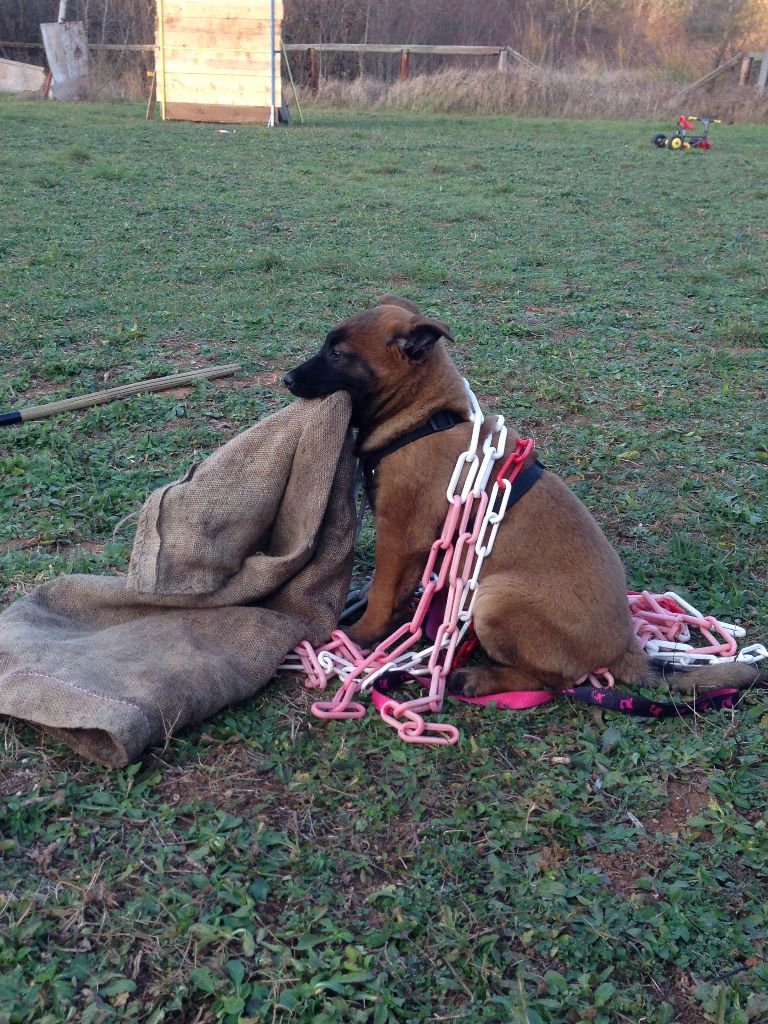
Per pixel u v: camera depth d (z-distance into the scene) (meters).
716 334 2.69
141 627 1.24
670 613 1.42
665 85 9.09
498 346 2.52
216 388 2.12
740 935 0.96
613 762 1.17
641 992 0.91
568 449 1.95
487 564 1.26
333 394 1.28
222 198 4.17
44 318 2.52
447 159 5.54
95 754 1.10
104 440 1.88
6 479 1.69
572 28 12.09
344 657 1.30
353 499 1.32
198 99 6.80
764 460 1.96
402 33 10.71
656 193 4.75
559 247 3.64
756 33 12.24
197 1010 0.87
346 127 6.83
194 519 1.25
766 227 4.07
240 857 1.00
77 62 8.27
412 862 1.02
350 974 0.89
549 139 6.57
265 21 6.61
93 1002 0.86
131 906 0.94
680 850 1.05
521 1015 0.87
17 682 1.12
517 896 0.98
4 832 1.02
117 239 3.42
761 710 1.25
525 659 1.24
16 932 0.91
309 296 2.84
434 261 3.30
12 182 4.25
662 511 1.74
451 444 1.27
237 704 1.22
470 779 1.12
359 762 1.13
